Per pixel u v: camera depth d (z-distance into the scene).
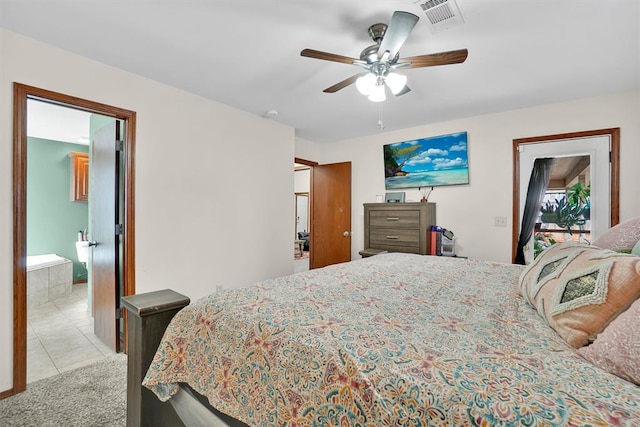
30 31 1.92
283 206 3.87
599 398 0.59
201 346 1.13
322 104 3.18
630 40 1.96
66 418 1.71
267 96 2.97
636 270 0.82
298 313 1.08
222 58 2.25
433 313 1.12
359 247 4.57
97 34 1.95
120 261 2.58
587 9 1.67
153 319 1.30
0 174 1.87
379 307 1.18
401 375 0.71
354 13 1.73
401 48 2.07
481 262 2.23
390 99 3.02
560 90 2.78
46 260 4.35
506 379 0.66
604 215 2.87
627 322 0.72
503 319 1.06
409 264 2.13
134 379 1.32
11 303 1.90
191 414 1.16
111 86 2.37
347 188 4.66
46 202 4.79
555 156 3.11
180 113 2.81
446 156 3.74
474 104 3.15
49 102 2.13
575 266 1.04
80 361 2.40
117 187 2.56
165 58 2.26
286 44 2.06
